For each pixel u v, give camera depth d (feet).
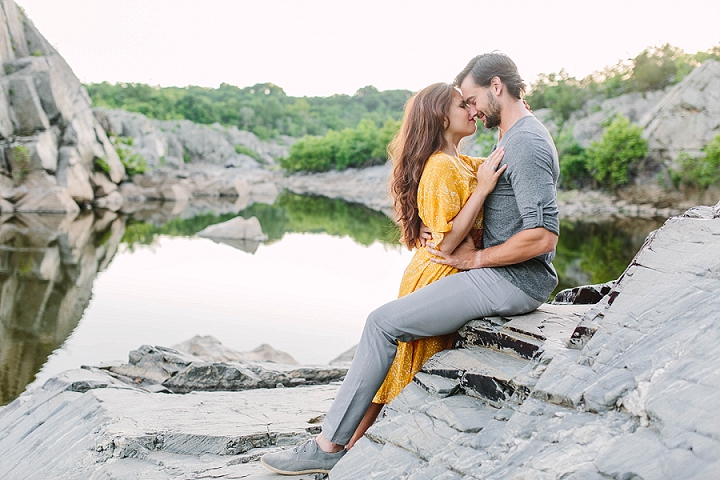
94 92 330.54
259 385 18.19
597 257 54.90
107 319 32.37
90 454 11.18
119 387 15.83
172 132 245.04
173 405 14.05
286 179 241.14
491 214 9.59
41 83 112.27
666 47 157.07
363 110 454.40
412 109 9.84
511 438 6.78
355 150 230.48
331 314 33.99
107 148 129.29
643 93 152.97
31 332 29.53
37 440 13.46
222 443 11.00
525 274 9.30
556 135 152.97
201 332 29.94
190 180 161.38
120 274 46.47
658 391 5.91
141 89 340.59
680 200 107.86
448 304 9.09
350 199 166.91
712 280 6.97
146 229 79.05
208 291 40.22
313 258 56.34
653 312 7.05
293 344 27.99
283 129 394.93
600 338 7.20
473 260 9.36
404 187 9.97
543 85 185.26
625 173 113.80
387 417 8.62
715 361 5.82
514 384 7.77
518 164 8.94
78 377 16.29
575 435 6.22
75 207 103.35
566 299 13.20
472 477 6.60
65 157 109.40
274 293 39.65
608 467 5.57
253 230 71.56
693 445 5.27
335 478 8.07
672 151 111.55
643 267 7.79
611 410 6.35
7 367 24.12
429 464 7.34
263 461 9.39
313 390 16.83
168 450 11.05
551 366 7.30
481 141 146.00
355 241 69.87
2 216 88.89
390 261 54.54
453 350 9.23
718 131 110.32
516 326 8.86
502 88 9.37
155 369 18.63
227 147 276.00
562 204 117.60
